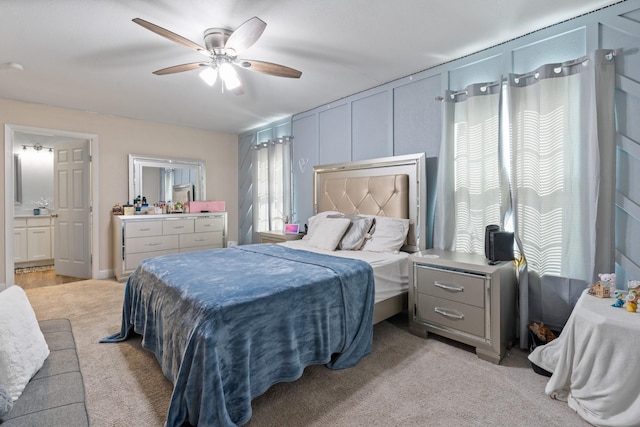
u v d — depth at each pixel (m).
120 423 1.51
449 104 2.79
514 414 1.58
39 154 5.66
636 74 1.98
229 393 1.45
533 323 2.28
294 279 1.87
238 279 1.85
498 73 2.60
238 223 5.89
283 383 1.86
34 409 1.28
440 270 2.38
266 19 2.19
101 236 4.49
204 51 2.22
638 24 1.96
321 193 3.99
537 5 2.07
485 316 2.14
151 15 2.10
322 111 4.11
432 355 2.21
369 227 3.14
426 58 2.82
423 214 2.98
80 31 2.29
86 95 3.67
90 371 1.97
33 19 2.13
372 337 2.33
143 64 2.84
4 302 1.52
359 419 1.55
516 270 2.39
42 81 3.23
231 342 1.48
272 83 3.35
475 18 2.21
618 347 1.47
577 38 2.21
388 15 2.17
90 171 4.41
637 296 1.63
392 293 2.58
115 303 3.32
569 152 2.18
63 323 2.26
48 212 5.70
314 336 1.86
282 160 4.63
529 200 2.37
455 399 1.70
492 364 2.08
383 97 3.42
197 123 5.04
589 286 2.08
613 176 2.01
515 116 2.38
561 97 2.21
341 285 2.04
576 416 1.56
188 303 1.60
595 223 2.03
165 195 5.04
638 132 1.98
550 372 1.87
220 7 2.04
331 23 2.26
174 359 1.64
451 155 2.82
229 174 5.78
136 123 4.77
